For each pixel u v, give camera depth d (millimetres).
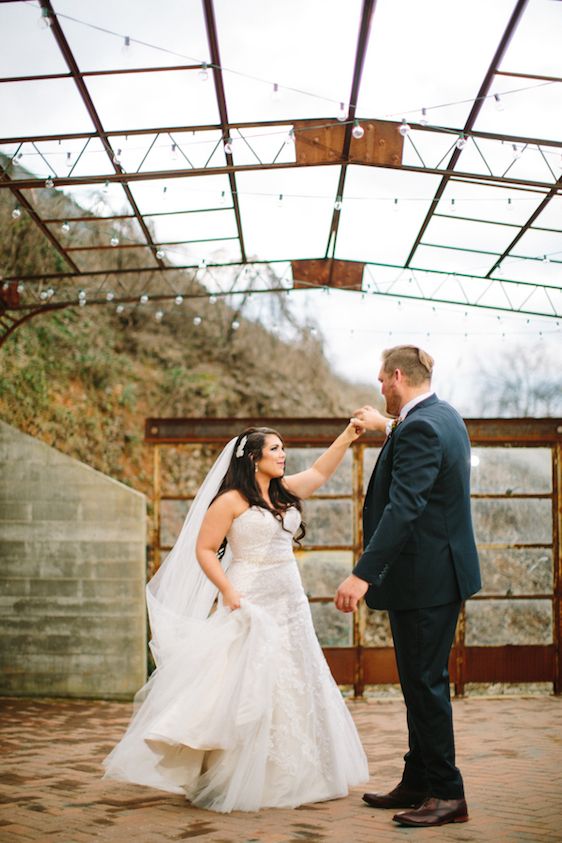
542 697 9117
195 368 16266
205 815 3361
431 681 3164
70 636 9102
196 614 3963
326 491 9539
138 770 3617
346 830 3047
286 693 3607
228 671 3553
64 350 14859
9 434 9320
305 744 3590
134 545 9188
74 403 14641
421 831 3000
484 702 8734
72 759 5395
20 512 9250
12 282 9484
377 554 3084
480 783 4188
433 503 3238
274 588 3758
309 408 17000
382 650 9297
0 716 7824
